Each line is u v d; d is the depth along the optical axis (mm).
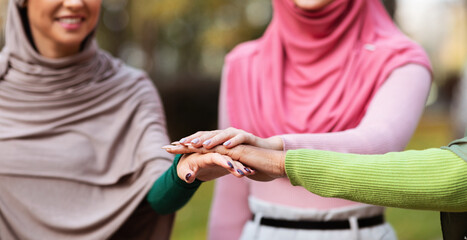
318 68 2086
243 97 2188
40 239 1860
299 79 2121
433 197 1343
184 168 1629
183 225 5195
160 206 1894
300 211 1988
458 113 6215
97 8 1923
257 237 2064
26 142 1912
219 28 7168
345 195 1421
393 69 1964
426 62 1990
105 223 1893
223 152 1565
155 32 8031
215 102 8727
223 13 7199
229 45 7270
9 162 1882
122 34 8352
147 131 2002
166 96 8344
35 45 1983
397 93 1912
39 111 1939
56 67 1952
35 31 1943
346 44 2062
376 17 2172
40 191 1879
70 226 1854
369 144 1729
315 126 2004
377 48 2025
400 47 1998
